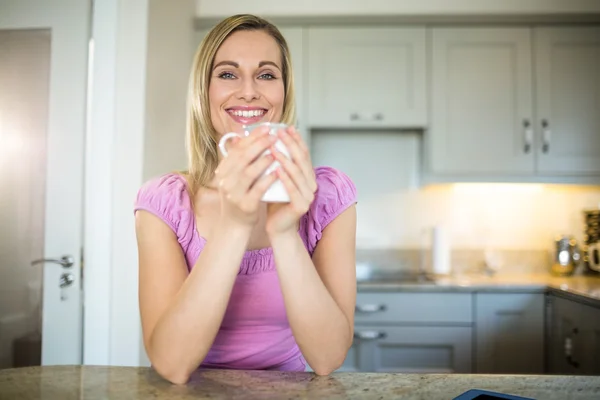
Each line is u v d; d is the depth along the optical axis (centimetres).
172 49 227
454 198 277
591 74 248
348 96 252
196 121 99
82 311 194
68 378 71
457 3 253
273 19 252
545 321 224
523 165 249
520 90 250
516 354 223
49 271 194
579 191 275
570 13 244
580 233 274
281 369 93
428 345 225
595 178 248
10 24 198
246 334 91
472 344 224
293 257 73
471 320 224
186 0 245
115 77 197
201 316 69
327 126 253
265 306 91
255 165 65
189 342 69
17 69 197
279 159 66
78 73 196
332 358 74
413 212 277
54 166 195
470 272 274
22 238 195
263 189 66
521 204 276
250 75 94
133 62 197
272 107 96
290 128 68
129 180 195
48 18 197
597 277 255
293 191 67
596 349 182
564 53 250
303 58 252
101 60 197
